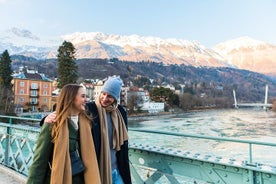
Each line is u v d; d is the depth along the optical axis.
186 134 2.87
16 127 5.63
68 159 2.10
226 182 2.56
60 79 53.06
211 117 99.69
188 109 131.38
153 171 3.18
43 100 75.56
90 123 2.33
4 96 51.00
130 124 73.75
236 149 19.59
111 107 2.57
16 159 5.69
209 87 195.25
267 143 2.30
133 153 3.44
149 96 121.75
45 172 2.09
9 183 5.05
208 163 2.69
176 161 2.96
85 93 2.27
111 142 2.59
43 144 2.08
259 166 2.38
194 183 2.78
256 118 97.00
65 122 2.13
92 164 2.20
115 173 2.61
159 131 3.10
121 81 2.63
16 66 163.88
